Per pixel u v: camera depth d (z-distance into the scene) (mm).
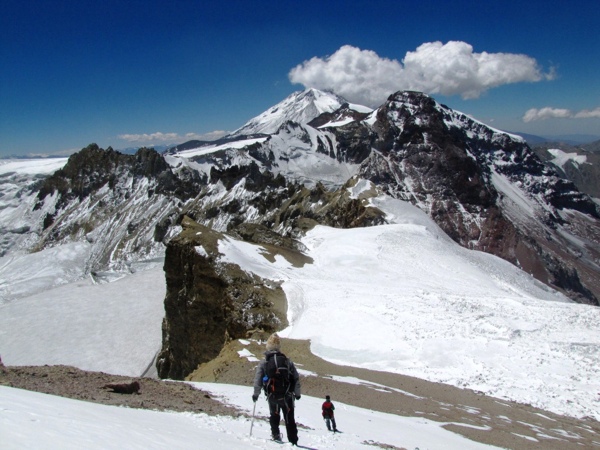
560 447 18812
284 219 155875
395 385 28516
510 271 82438
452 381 29500
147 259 167875
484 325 37031
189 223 62719
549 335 35594
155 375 80625
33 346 96000
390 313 41156
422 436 16578
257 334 43844
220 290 51969
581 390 27734
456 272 65375
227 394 19172
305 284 52000
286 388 11672
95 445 6879
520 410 24984
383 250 70500
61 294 123875
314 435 13609
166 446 7969
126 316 106500
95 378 17047
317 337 39125
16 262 191875
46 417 8016
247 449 9602
